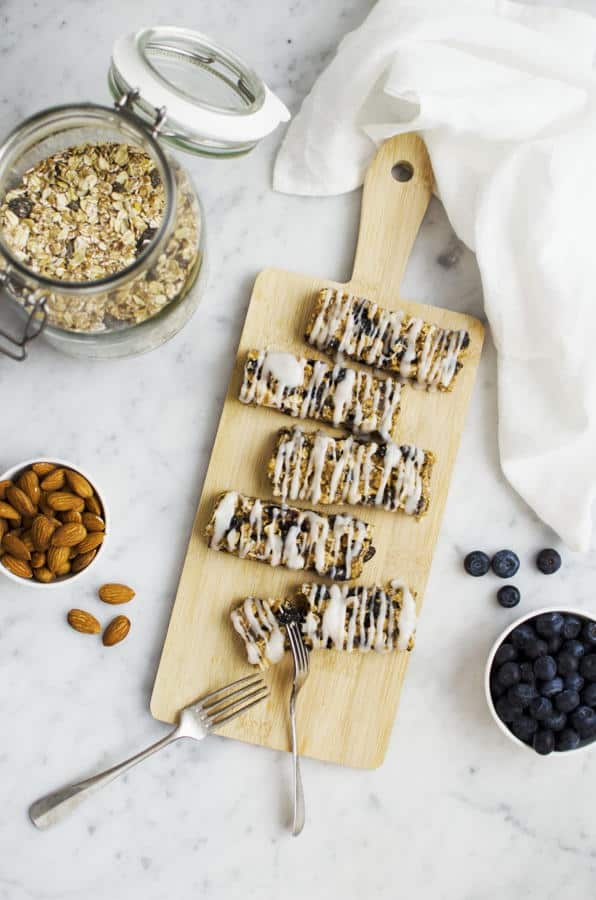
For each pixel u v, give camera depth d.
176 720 0.86
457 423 0.88
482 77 0.85
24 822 0.88
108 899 0.88
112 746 0.88
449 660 0.90
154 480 0.88
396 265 0.88
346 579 0.86
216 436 0.88
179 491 0.88
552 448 0.87
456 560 0.90
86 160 0.81
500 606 0.90
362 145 0.87
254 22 0.89
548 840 0.90
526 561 0.90
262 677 0.87
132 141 0.79
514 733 0.86
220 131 0.74
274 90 0.89
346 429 0.87
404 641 0.85
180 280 0.79
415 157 0.88
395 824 0.89
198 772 0.89
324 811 0.89
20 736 0.88
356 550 0.85
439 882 0.90
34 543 0.84
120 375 0.88
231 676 0.87
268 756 0.89
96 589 0.88
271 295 0.87
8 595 0.88
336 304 0.86
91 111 0.74
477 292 0.90
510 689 0.85
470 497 0.90
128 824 0.88
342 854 0.89
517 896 0.90
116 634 0.87
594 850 0.90
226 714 0.86
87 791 0.85
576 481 0.87
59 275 0.80
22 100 0.88
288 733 0.87
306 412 0.86
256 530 0.85
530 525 0.90
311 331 0.86
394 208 0.88
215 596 0.87
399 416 0.88
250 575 0.87
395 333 0.86
